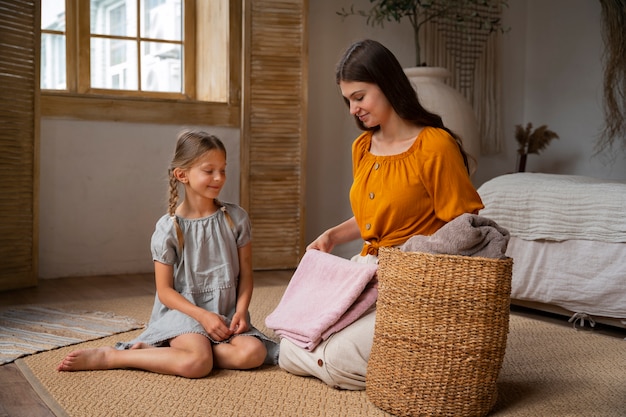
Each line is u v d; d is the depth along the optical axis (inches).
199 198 82.9
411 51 175.0
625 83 165.5
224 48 152.9
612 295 100.4
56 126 138.3
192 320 78.3
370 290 74.5
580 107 179.2
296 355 75.0
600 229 102.0
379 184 74.2
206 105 151.6
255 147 151.8
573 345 93.2
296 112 154.6
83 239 142.9
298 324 75.4
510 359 85.9
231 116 154.1
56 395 68.2
